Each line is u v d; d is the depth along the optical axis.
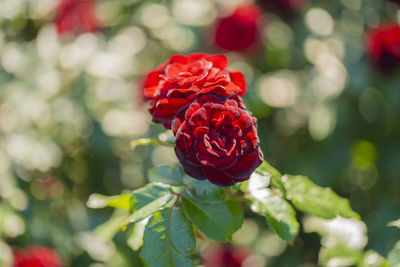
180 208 1.42
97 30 3.26
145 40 3.41
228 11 3.34
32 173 3.09
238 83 1.55
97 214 3.43
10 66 3.11
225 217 1.42
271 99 3.25
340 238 1.95
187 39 3.38
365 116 3.22
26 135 3.01
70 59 3.13
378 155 3.39
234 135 1.29
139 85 3.19
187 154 1.29
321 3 3.37
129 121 3.17
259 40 3.28
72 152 3.32
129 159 3.35
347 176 3.47
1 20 3.21
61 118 3.06
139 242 1.58
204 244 3.61
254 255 3.60
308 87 3.13
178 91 1.38
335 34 3.24
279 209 1.48
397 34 2.99
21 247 2.91
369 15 3.29
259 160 1.33
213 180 1.30
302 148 3.45
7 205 2.84
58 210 3.27
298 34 3.31
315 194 1.58
